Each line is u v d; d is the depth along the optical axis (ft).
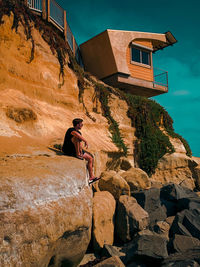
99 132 34.86
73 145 18.80
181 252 15.66
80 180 15.23
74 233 13.14
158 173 43.27
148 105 48.42
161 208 23.94
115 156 34.68
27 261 9.53
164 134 48.19
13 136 19.65
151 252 14.58
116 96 43.60
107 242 18.08
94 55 57.62
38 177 11.97
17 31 26.43
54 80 30.53
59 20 39.93
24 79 26.66
